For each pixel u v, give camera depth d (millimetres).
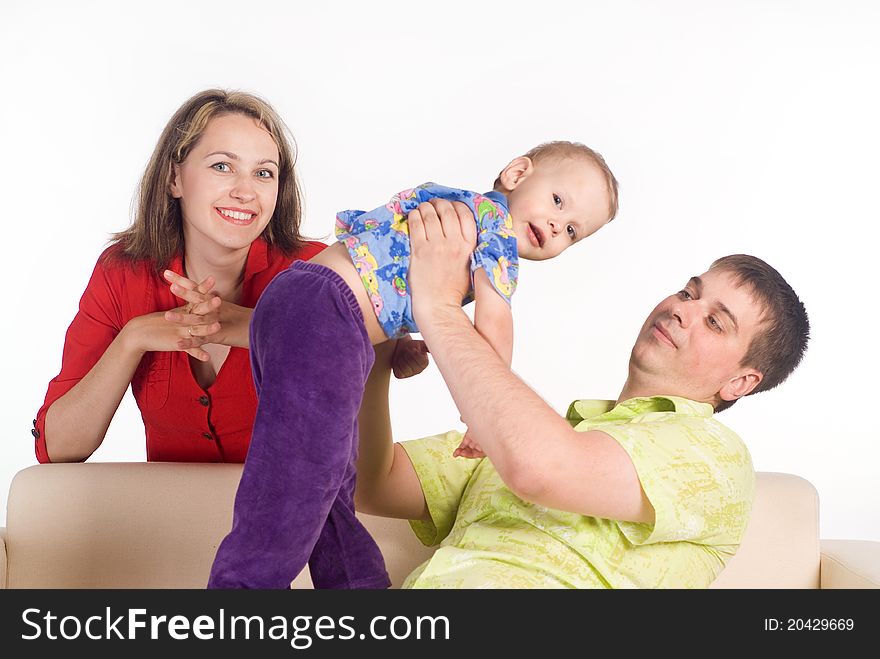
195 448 2236
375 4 3584
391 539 1957
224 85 3590
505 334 1586
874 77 3686
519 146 3582
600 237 3598
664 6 3658
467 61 3594
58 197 3639
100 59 3627
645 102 3641
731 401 1825
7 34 3621
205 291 1893
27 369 3650
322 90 3559
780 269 3668
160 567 1926
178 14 3623
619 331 3553
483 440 1409
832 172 3689
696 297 1788
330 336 1502
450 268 1568
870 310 3699
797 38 3684
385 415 1807
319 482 1481
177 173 2088
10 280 3646
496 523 1635
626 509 1448
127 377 2004
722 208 3648
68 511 1921
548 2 3619
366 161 3537
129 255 2170
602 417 1725
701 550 1596
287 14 3588
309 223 3494
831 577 1897
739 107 3666
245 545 1480
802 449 3689
